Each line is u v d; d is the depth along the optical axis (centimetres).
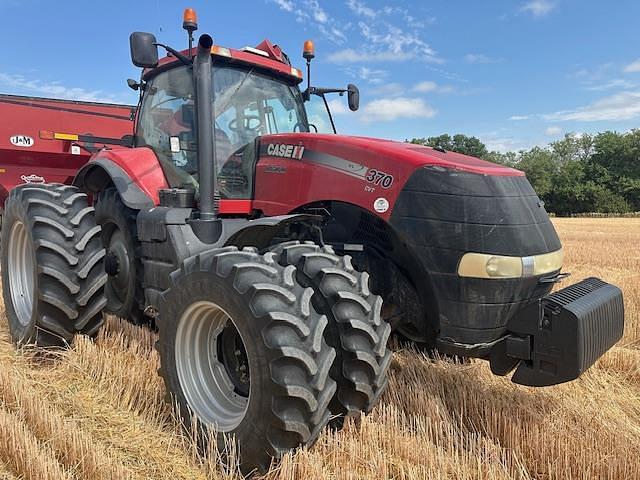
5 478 248
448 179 291
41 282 373
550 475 262
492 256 280
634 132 6266
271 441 242
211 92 349
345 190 325
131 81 474
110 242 462
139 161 414
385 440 282
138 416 306
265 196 369
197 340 291
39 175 702
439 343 297
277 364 237
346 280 275
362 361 261
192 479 251
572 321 265
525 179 319
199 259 278
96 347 384
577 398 353
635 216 5166
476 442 290
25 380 338
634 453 277
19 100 708
